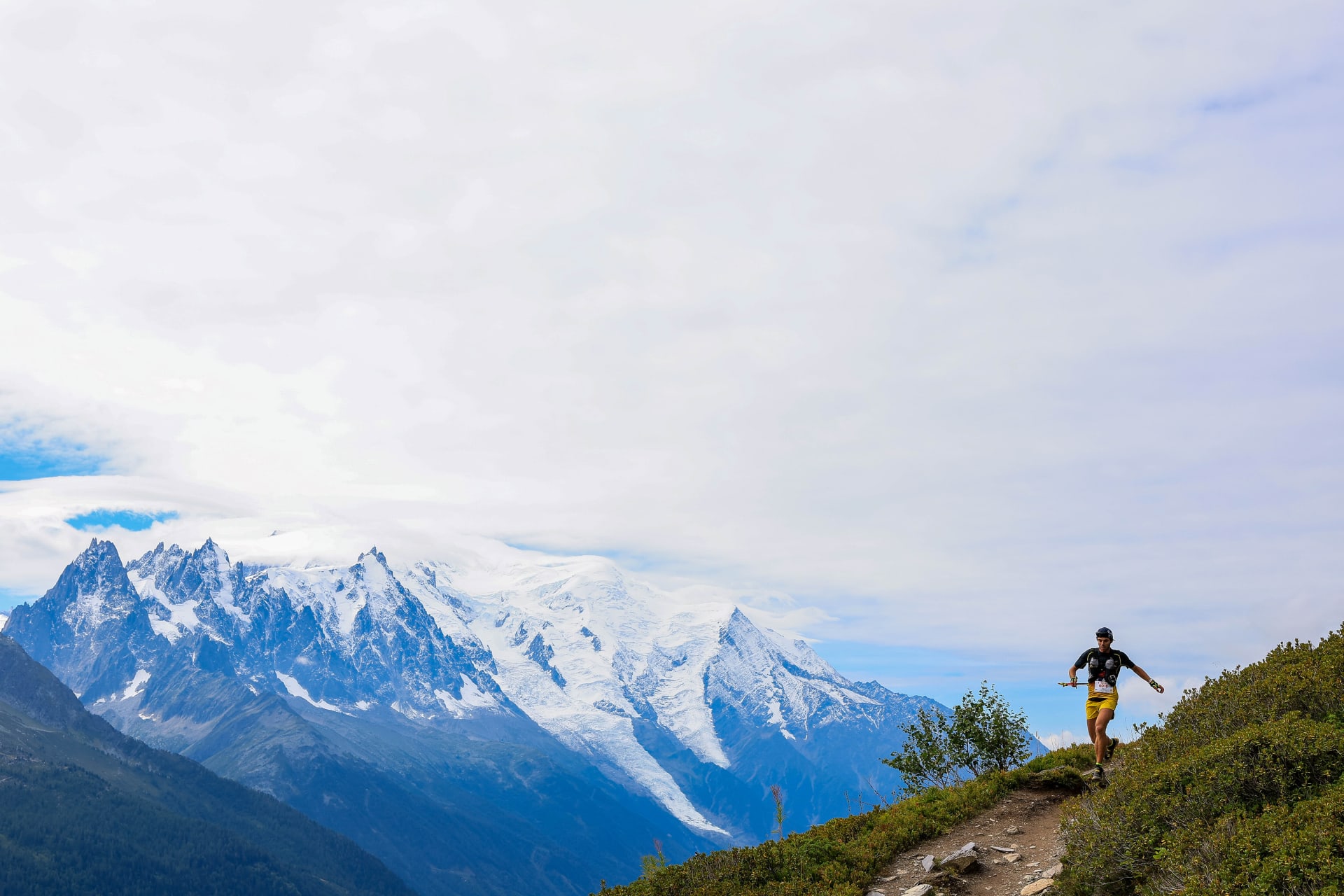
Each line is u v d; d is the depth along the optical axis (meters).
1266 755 14.98
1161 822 15.52
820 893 19.95
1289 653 20.23
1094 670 22.08
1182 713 19.78
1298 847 12.43
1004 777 24.31
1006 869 18.77
